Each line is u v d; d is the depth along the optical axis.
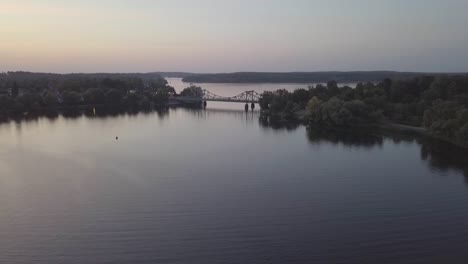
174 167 111.25
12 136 158.25
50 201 85.75
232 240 67.25
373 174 102.19
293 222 73.81
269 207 81.31
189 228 72.12
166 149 134.12
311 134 159.25
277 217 76.31
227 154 126.00
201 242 66.94
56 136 158.75
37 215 78.31
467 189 90.19
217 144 142.00
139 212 79.44
